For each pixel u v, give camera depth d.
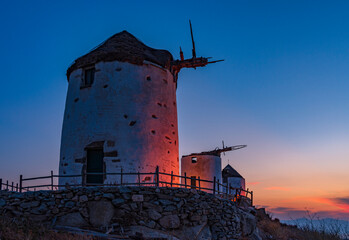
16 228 9.21
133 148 13.79
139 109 14.36
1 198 10.65
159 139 14.59
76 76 15.25
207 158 29.34
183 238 10.74
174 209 11.13
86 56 15.13
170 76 16.30
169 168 14.80
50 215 10.58
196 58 16.55
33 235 8.96
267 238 14.64
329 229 11.72
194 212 11.51
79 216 10.59
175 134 15.80
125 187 10.94
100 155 14.02
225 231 11.96
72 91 15.22
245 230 13.33
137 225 10.62
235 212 12.86
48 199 10.74
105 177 13.34
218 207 12.20
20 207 10.60
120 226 10.51
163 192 11.20
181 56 16.83
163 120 15.03
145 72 15.02
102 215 10.54
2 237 8.31
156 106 14.91
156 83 15.23
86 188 10.85
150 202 10.95
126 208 10.75
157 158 14.27
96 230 10.18
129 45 15.32
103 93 14.34
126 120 14.04
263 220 17.12
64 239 9.02
